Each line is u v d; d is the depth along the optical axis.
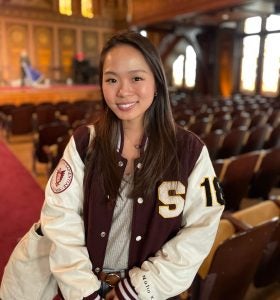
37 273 0.97
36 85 10.20
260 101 8.01
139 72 0.80
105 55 0.83
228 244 1.08
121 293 0.82
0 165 3.78
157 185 0.84
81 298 0.79
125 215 0.86
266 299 1.67
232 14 8.26
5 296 1.00
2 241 2.19
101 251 0.87
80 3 12.13
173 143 0.85
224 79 11.10
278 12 7.65
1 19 10.88
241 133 3.23
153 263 0.83
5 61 11.18
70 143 0.90
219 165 2.15
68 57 12.34
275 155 2.47
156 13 8.81
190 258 0.82
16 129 5.27
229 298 1.39
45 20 11.64
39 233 0.94
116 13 12.81
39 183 3.30
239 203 2.54
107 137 0.87
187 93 12.14
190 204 0.86
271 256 1.46
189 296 1.35
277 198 1.86
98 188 0.85
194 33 10.48
